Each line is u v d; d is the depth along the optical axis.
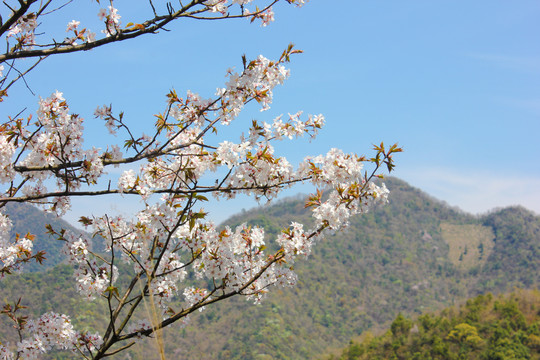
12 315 4.04
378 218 180.38
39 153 3.40
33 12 3.31
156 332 2.29
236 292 3.94
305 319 105.06
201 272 4.17
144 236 3.99
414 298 137.38
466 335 63.16
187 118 3.75
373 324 118.00
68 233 4.00
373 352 69.25
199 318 87.81
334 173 4.14
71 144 3.33
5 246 4.30
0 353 3.96
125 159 3.43
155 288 3.87
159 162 4.08
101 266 4.00
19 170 3.19
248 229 4.27
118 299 3.70
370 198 4.19
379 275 147.00
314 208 4.20
